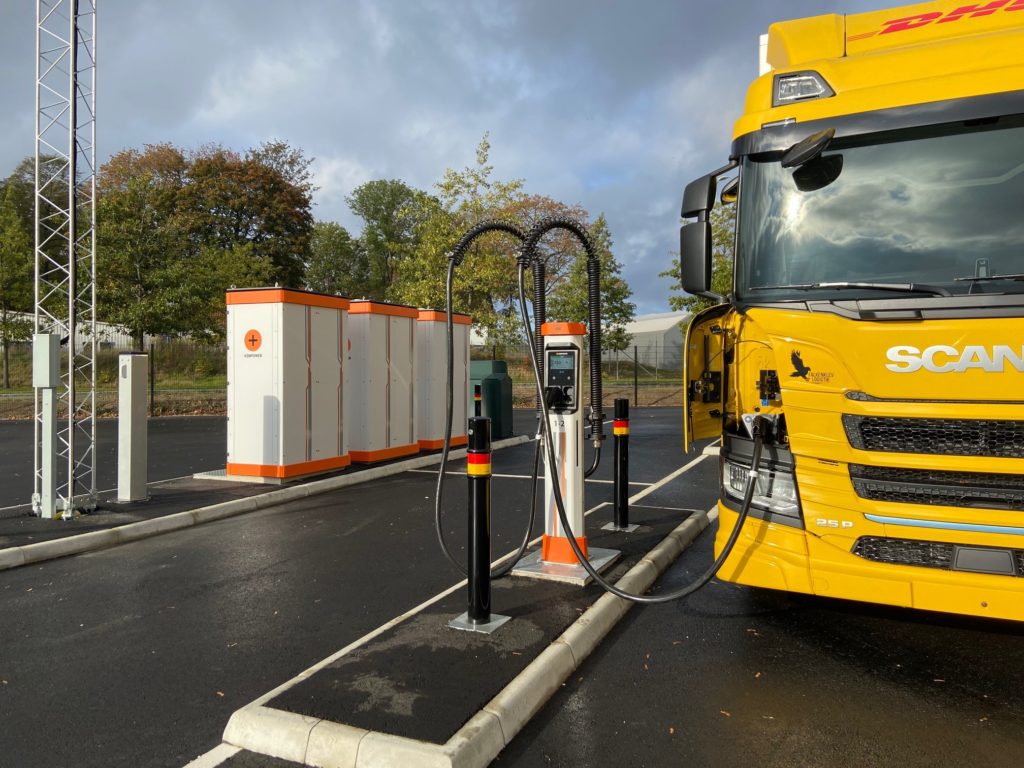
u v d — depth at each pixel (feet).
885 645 14.06
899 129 13.26
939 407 11.37
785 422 12.86
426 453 40.06
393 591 17.25
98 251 63.52
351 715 10.38
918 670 12.94
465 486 30.96
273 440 29.73
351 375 35.47
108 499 26.71
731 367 15.07
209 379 83.35
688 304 78.89
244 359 30.27
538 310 17.42
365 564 19.52
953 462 11.29
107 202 66.69
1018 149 12.70
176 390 74.08
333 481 30.71
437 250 79.51
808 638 14.42
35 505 24.06
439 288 80.43
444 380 41.29
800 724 11.02
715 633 14.69
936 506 11.54
